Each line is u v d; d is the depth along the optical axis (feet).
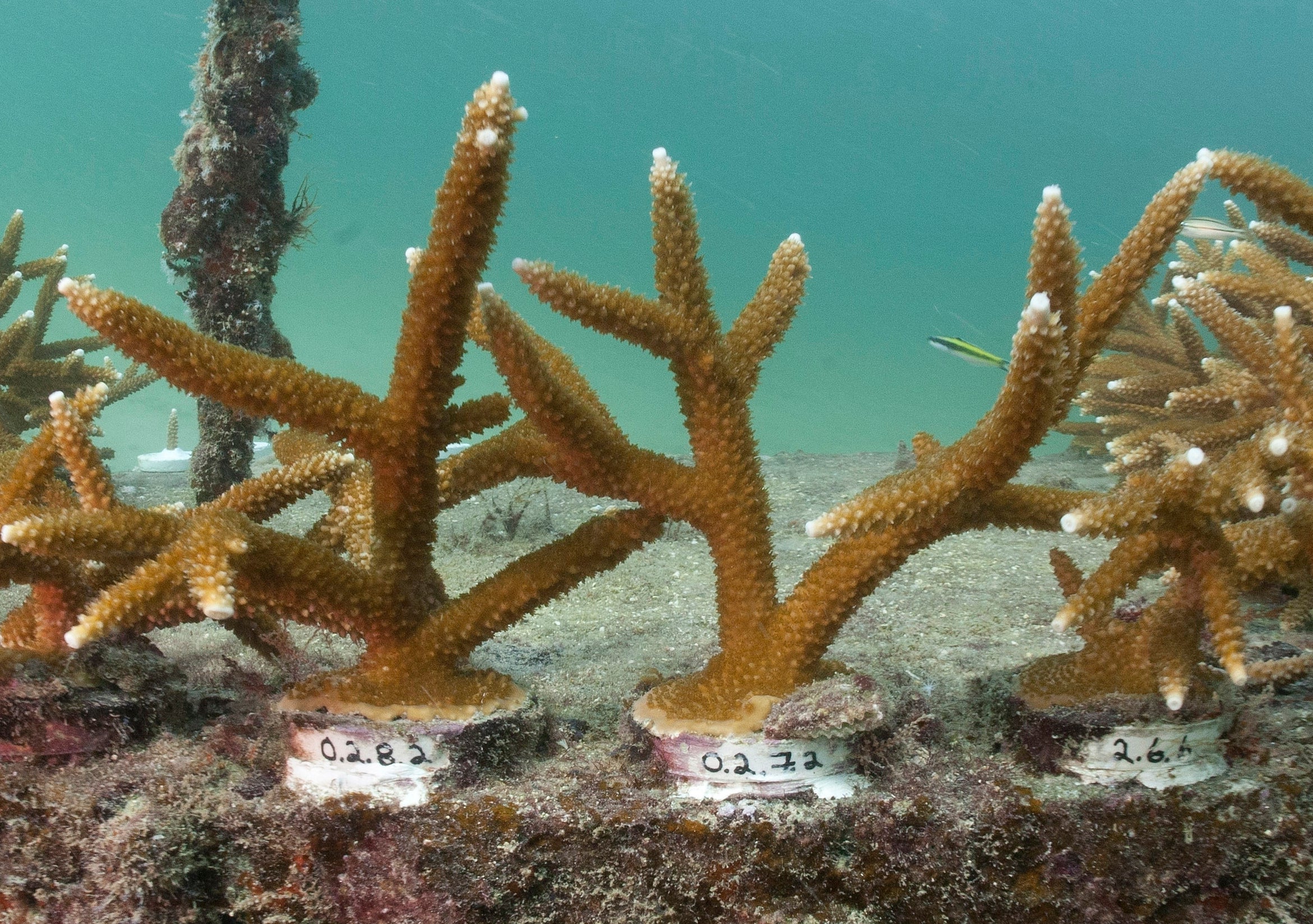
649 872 0.90
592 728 1.09
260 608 0.93
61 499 1.05
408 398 0.92
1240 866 0.92
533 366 0.87
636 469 0.96
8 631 1.06
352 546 1.11
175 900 0.90
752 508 0.97
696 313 0.95
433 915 0.89
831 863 0.90
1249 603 1.42
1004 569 1.80
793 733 0.91
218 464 2.28
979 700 1.06
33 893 0.92
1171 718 0.93
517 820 0.90
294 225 2.19
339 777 0.94
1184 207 0.86
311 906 0.91
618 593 1.71
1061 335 0.78
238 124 2.03
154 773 0.95
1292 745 0.97
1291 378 1.03
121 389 2.63
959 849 0.90
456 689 0.98
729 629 0.99
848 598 0.93
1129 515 0.84
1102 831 0.91
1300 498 1.01
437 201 0.85
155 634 1.39
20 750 0.95
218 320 2.14
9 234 2.45
